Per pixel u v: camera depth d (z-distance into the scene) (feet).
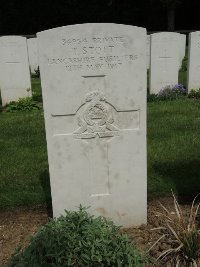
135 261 2.63
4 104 9.30
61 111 3.12
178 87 9.24
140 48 3.06
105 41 3.01
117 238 2.75
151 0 28.94
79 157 3.27
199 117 6.95
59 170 3.28
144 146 3.32
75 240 2.63
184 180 4.40
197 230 3.09
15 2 28.66
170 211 3.83
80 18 29.50
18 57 9.04
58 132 3.18
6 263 3.13
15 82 9.20
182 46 15.74
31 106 8.56
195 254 2.96
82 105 3.14
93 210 3.43
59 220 2.88
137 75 3.12
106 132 3.24
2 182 4.50
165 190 4.22
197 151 5.20
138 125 3.26
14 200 4.11
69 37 2.96
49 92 3.06
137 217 3.52
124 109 3.20
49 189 4.31
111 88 3.13
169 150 5.24
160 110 7.52
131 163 3.35
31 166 4.92
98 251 2.59
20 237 3.51
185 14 31.04
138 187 3.43
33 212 3.94
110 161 3.33
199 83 9.32
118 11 30.01
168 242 3.18
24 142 5.86
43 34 2.93
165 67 9.44
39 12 29.07
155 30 31.07
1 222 3.79
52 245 2.60
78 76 3.06
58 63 3.01
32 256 2.62
